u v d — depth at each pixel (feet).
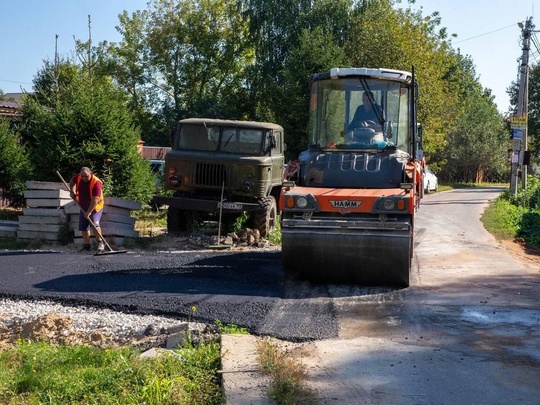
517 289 33.94
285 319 26.96
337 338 24.43
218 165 51.96
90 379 19.24
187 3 189.37
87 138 58.70
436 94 133.08
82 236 48.67
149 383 17.92
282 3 149.79
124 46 192.85
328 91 36.86
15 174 67.41
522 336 24.85
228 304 29.22
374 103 36.35
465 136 209.15
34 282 33.94
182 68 191.21
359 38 134.92
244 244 50.19
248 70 159.63
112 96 62.75
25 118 80.43
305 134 119.85
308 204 33.04
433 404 17.81
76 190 46.83
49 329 26.27
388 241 32.27
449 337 24.64
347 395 18.28
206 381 18.84
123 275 35.68
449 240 54.34
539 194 103.19
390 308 29.25
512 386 19.30
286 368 19.49
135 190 60.08
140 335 25.63
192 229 54.29
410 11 137.08
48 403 17.94
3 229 51.57
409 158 35.81
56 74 75.87
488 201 104.53
